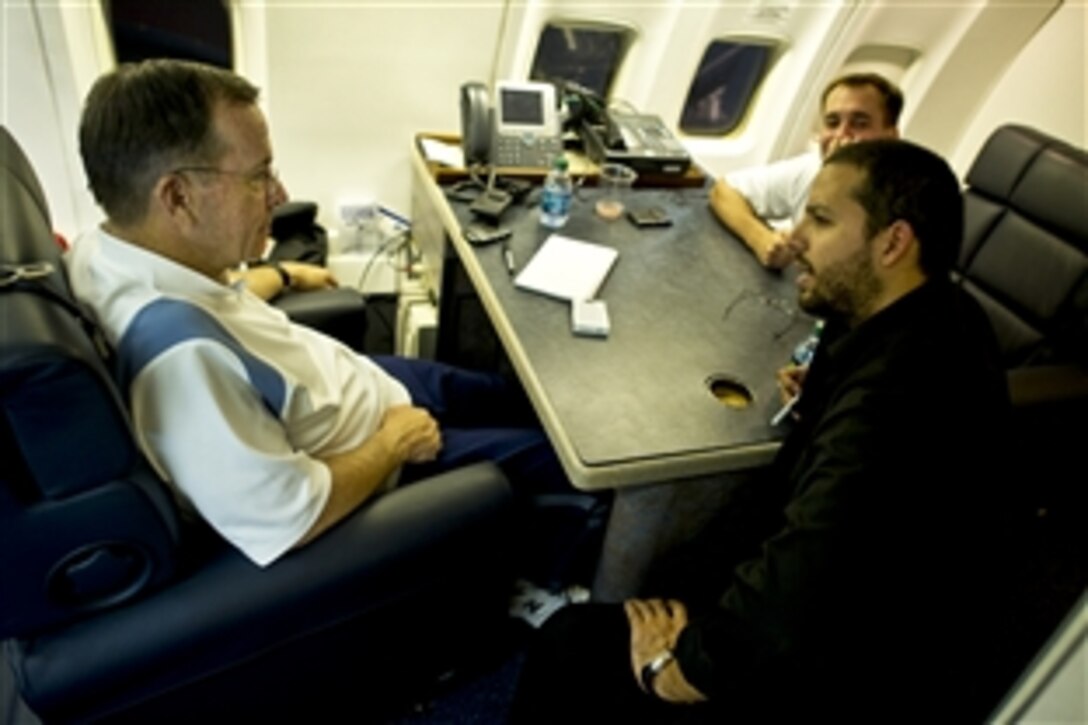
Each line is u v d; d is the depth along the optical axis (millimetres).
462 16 2047
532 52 2225
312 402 1066
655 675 1031
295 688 1065
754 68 2643
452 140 2082
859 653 984
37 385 677
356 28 1987
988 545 1010
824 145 1812
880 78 1736
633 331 1356
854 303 1024
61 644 834
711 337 1378
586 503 1328
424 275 2113
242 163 944
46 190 1973
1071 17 2605
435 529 1045
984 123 2980
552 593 1470
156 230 939
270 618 932
